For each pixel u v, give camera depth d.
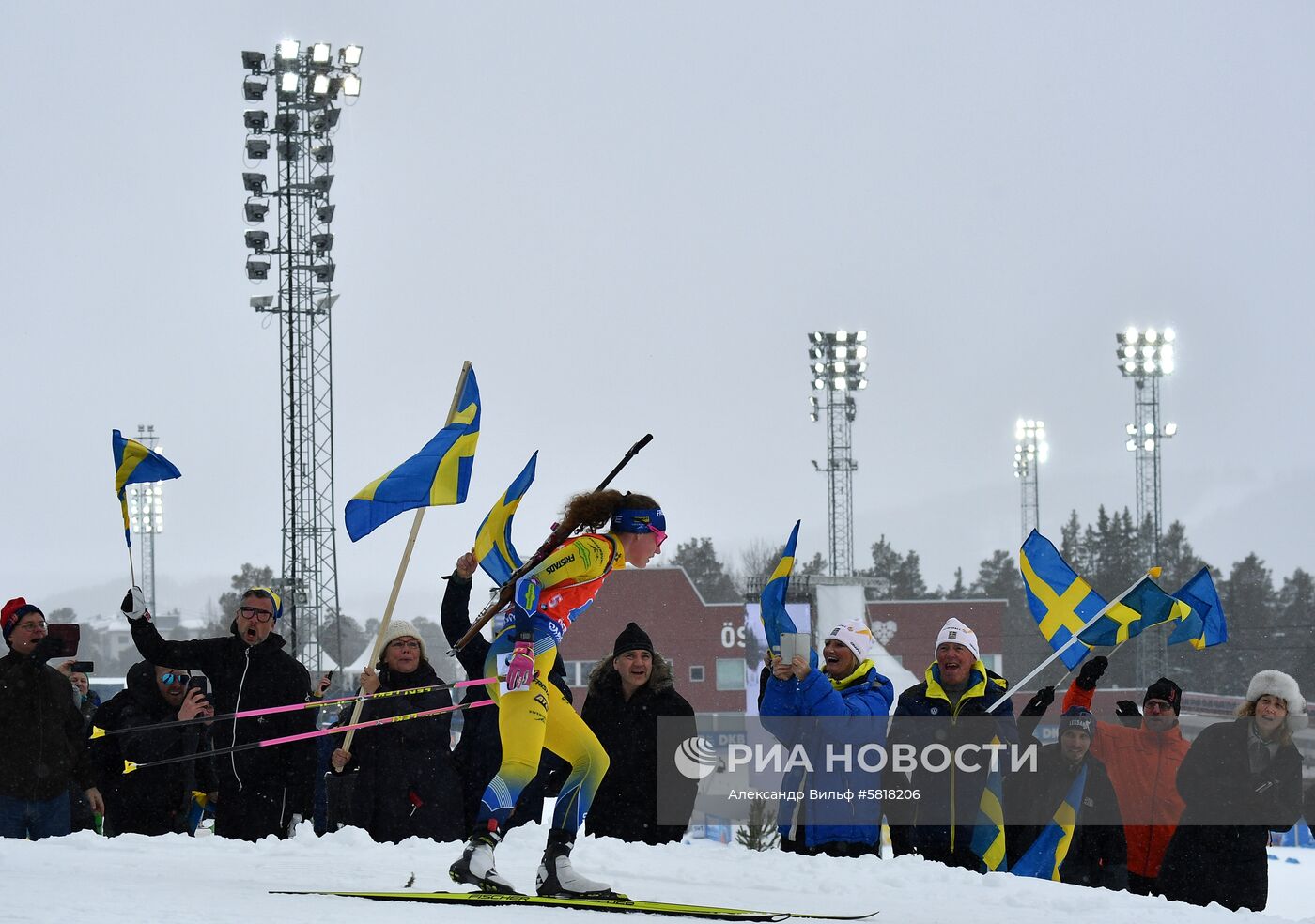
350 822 25.34
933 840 20.53
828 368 135.88
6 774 21.89
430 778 22.52
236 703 22.44
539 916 12.78
